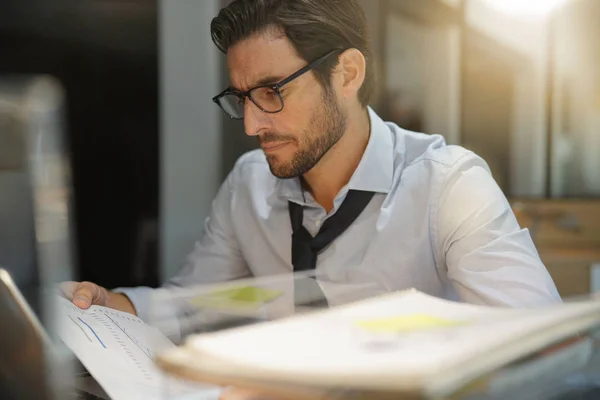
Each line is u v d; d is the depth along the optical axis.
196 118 2.74
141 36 2.60
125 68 2.56
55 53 2.47
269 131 1.26
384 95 2.72
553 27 2.66
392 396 0.54
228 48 1.25
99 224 2.58
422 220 1.36
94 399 0.83
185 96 2.71
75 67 2.50
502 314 0.75
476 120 2.75
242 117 1.30
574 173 2.64
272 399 0.63
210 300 1.07
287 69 1.22
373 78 1.40
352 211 1.37
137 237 2.62
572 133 2.65
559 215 2.57
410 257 1.35
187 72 2.70
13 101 0.67
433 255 1.36
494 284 1.18
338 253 1.36
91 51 2.52
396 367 0.56
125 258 2.59
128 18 2.57
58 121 0.69
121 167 2.62
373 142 1.39
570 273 2.14
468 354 0.59
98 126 2.57
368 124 1.42
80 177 2.54
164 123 2.67
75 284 1.20
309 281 1.22
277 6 1.21
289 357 0.61
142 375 0.89
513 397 0.65
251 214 1.53
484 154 2.76
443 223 1.33
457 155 1.39
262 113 1.25
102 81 2.53
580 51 2.62
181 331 1.02
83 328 0.96
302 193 1.43
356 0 1.33
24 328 0.71
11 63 2.40
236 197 1.57
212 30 1.28
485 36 2.73
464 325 0.69
